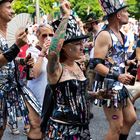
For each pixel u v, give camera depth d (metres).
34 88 7.83
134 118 7.64
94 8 29.88
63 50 5.92
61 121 5.84
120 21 7.53
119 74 7.24
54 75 5.79
